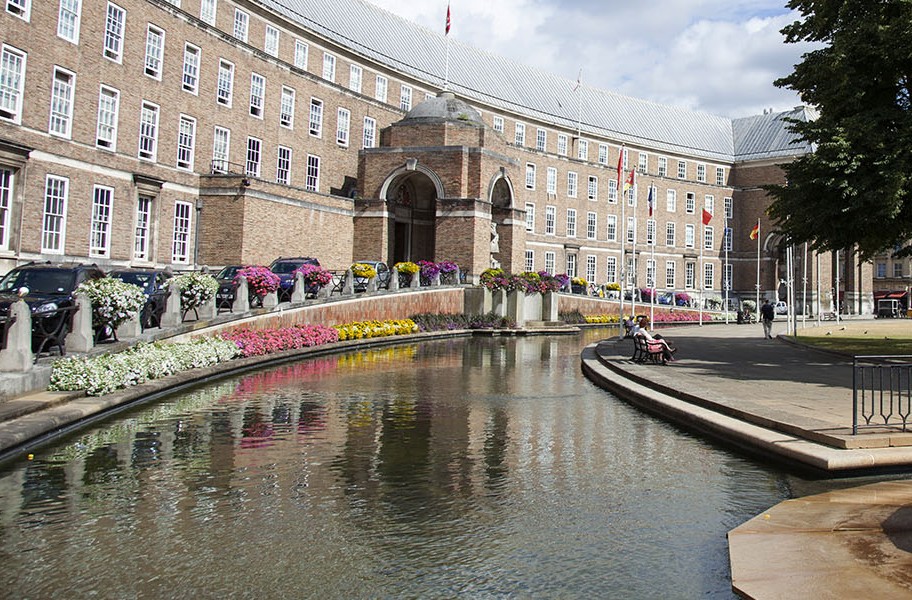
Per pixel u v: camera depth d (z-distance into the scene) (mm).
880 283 90812
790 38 27141
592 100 81500
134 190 32750
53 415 11273
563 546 6910
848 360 22594
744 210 87250
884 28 23172
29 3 27109
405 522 7570
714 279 85562
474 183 45031
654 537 7188
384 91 58250
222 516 7648
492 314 42906
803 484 9148
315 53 50906
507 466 10023
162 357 16141
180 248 35531
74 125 29531
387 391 17141
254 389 16781
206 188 35781
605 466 10070
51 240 28547
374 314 33562
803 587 5684
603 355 24375
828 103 25422
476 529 7371
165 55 35000
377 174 45500
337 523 7500
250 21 44469
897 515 7605
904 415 11195
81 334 14617
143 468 9492
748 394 14453
